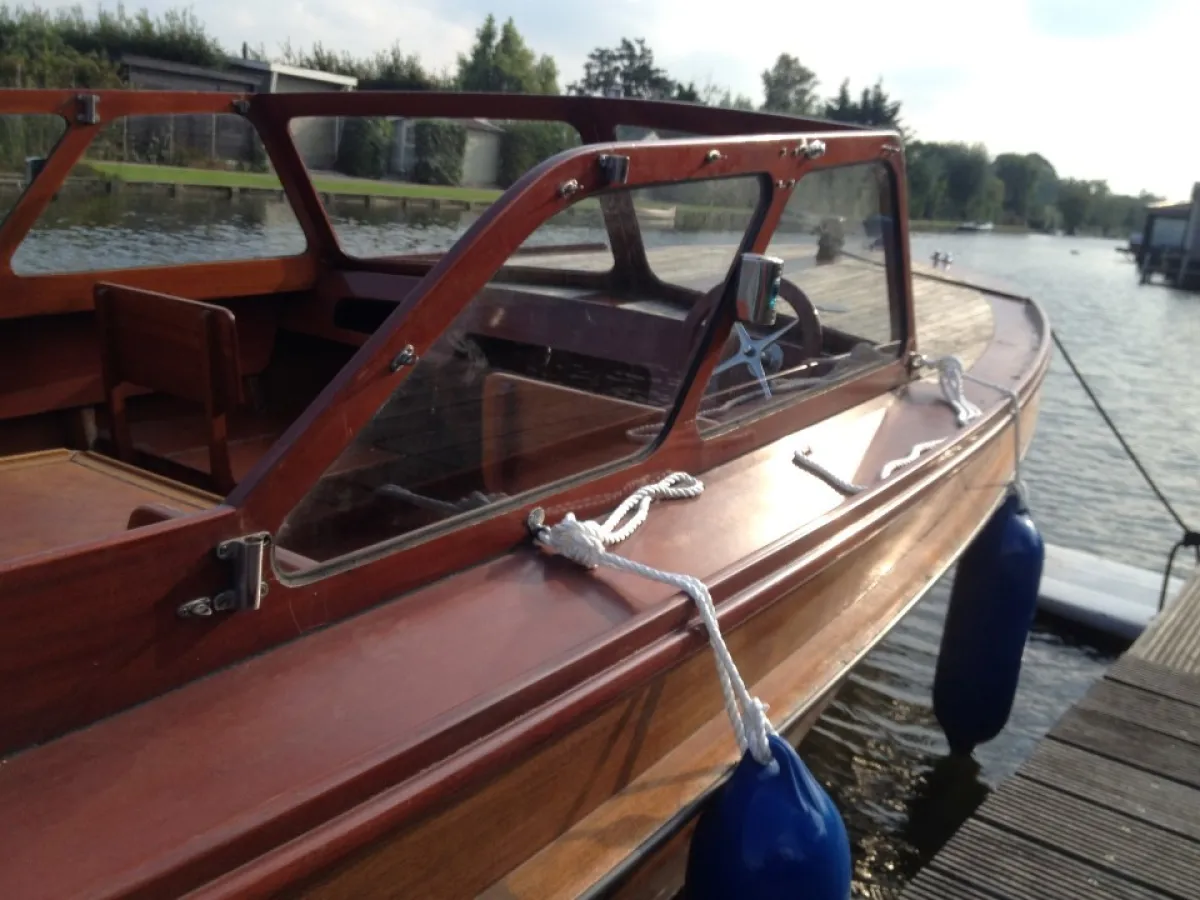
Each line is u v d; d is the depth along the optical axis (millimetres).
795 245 2613
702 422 2430
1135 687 3502
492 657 1672
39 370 3242
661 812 1926
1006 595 3984
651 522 2223
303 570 1631
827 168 2617
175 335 2562
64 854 1198
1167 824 2811
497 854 1700
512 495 2000
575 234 2033
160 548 1416
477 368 1848
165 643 1453
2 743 1316
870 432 3080
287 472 1556
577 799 1851
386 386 1674
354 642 1650
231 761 1370
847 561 2625
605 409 2170
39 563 1296
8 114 2975
